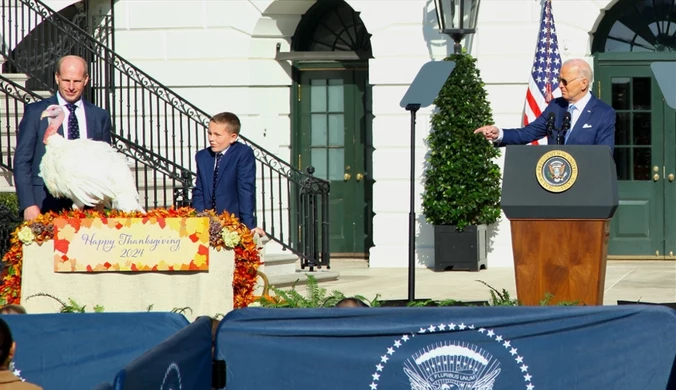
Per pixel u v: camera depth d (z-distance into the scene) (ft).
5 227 108.17
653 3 169.07
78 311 69.62
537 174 74.69
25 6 166.30
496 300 74.28
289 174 162.71
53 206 83.61
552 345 54.08
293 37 178.50
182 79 174.19
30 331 58.75
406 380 54.60
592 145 74.23
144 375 43.73
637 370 53.67
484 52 165.68
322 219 148.87
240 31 172.96
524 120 162.81
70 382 58.59
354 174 179.52
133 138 172.96
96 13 175.22
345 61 177.88
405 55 167.84
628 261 170.50
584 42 165.68
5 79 130.21
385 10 168.04
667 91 85.05
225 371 55.01
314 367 54.80
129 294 74.18
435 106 165.58
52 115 80.48
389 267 167.43
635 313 53.67
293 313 54.85
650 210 171.12
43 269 74.43
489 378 54.34
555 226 74.79
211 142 91.61
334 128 179.83
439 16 158.61
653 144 170.60
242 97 173.47
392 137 168.35
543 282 75.15
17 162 83.25
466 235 159.22
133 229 73.92
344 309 54.80
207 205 91.30
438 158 159.94
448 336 54.44
